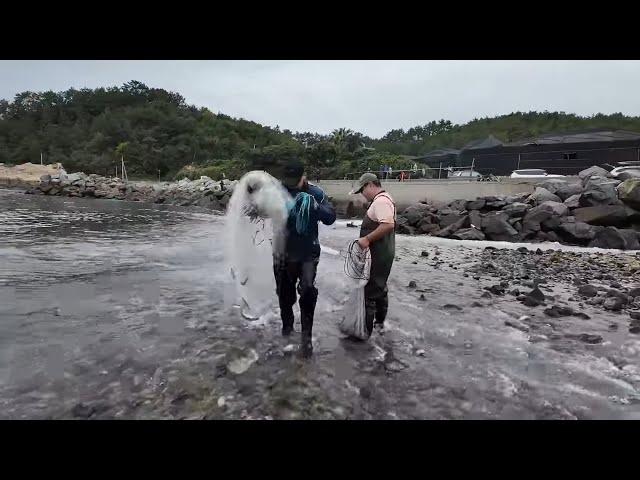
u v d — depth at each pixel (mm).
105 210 20328
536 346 3766
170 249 8375
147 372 2984
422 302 5219
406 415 2553
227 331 3910
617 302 5062
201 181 34750
